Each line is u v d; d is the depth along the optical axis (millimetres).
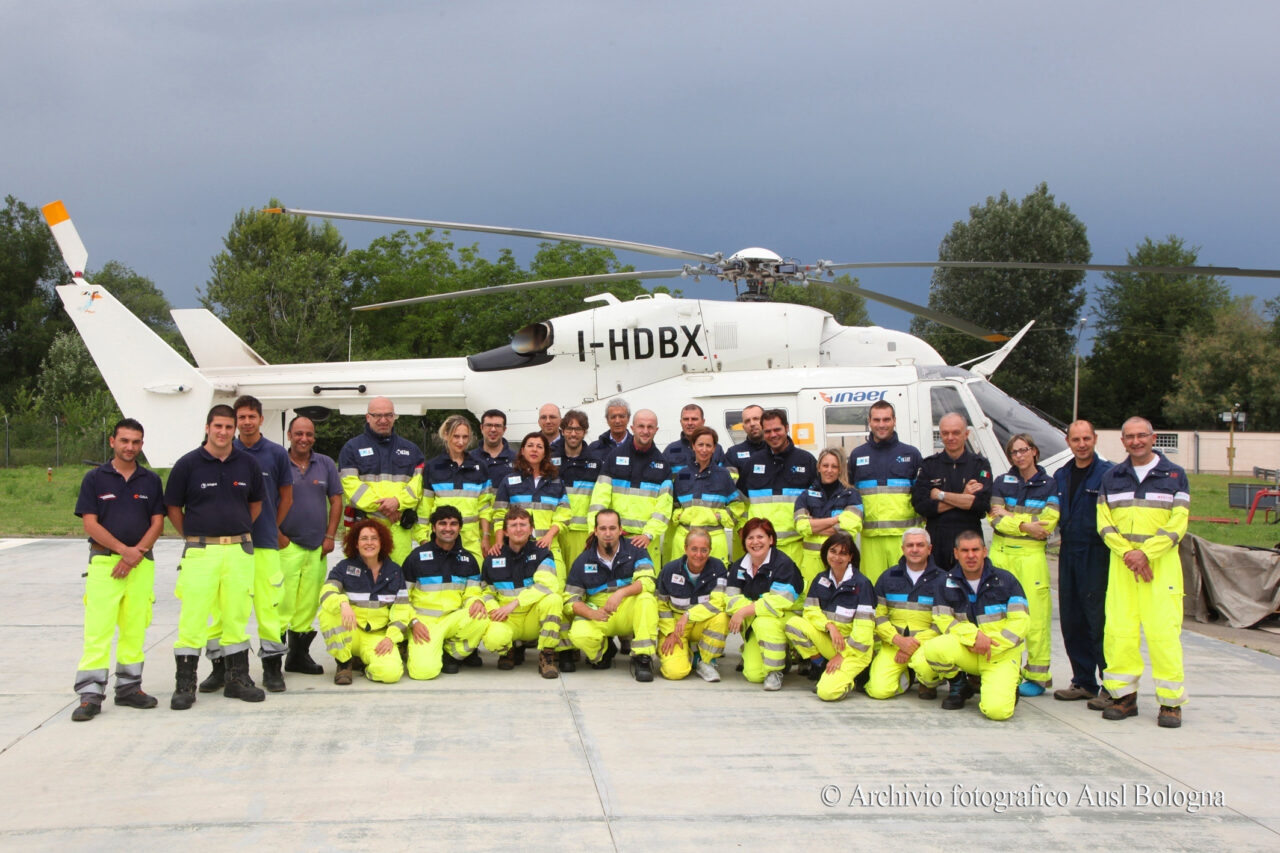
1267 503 19453
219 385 9453
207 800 3844
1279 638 7746
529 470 6457
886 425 6223
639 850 3434
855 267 8836
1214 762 4535
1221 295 53938
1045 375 43562
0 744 4535
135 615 5176
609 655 6438
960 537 5359
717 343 8750
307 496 5969
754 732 4918
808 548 6367
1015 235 43094
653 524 6270
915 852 3475
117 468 5105
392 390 9367
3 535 13969
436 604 6098
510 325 33031
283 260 29766
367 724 4938
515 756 4449
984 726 5121
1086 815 3859
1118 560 5320
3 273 53812
